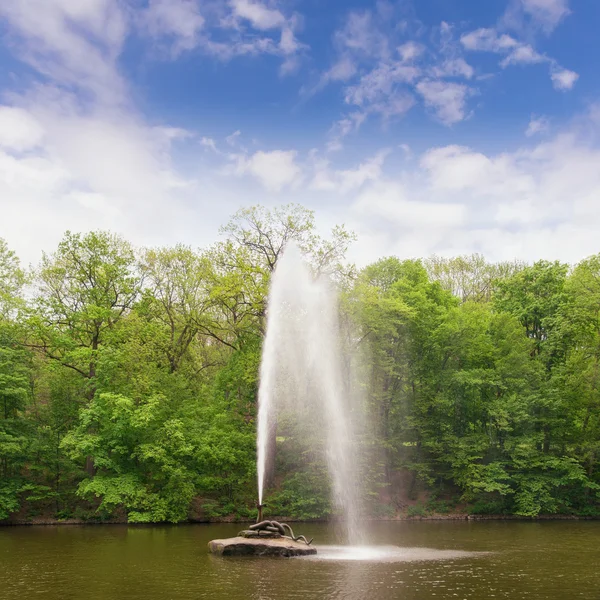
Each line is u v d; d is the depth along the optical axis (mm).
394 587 17578
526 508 42500
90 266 42719
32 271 43844
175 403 42688
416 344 48156
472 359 48656
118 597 16188
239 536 25750
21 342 42094
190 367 49531
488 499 45094
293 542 25188
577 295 46656
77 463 41938
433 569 20797
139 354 40750
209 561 22438
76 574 19656
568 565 21859
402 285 48469
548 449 46281
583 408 46344
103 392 38594
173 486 38438
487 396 47375
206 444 39625
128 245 46781
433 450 45812
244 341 45875
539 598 16203
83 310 42312
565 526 37844
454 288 73938
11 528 34625
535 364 46688
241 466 42312
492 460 45469
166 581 18422
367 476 42281
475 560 23000
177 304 48875
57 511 38406
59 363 41062
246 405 45719
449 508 44875
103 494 37938
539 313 49656
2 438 36375
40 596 16328
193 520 38969
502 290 52531
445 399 45250
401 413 45750
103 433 38312
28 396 39594
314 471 42094
